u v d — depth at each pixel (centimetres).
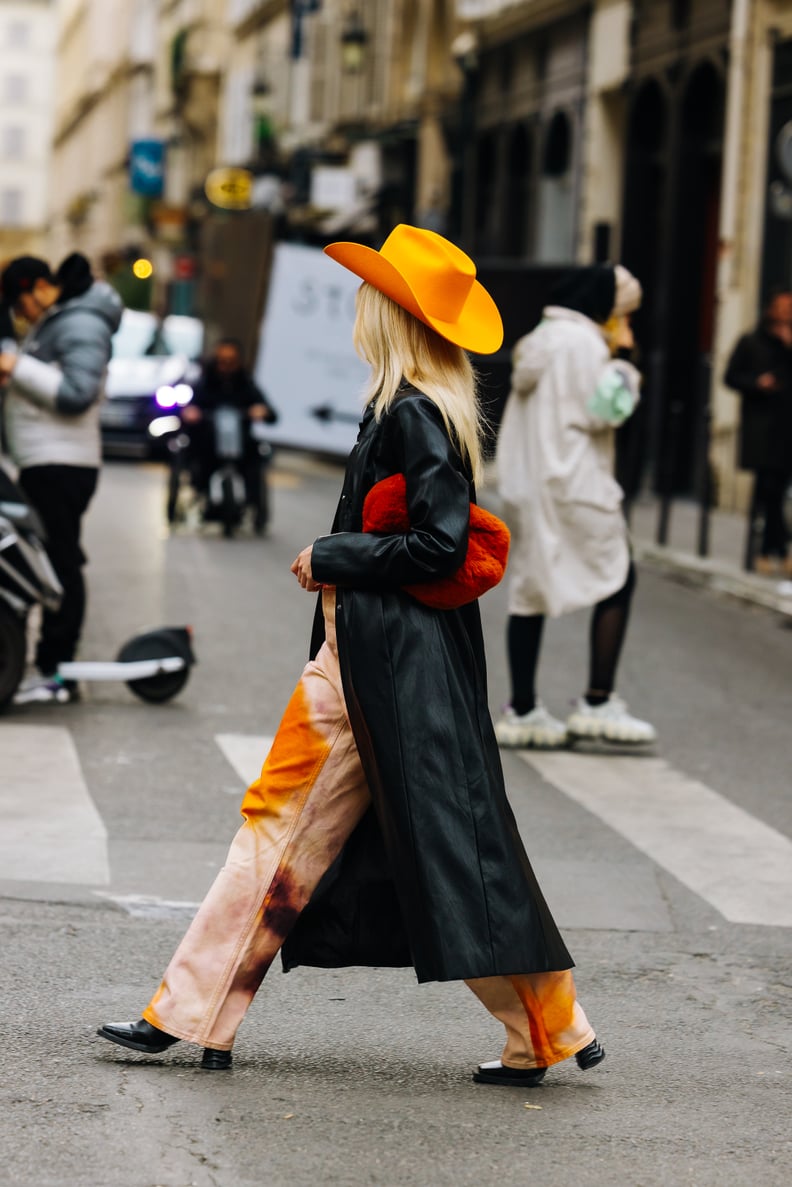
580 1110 509
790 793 962
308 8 4994
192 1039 514
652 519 2319
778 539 1805
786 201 1844
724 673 1319
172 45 6994
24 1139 464
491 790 494
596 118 3062
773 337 1772
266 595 1561
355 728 492
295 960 510
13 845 764
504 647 1376
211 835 804
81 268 1051
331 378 3031
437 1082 526
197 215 6116
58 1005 576
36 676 1084
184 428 2031
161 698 1098
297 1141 473
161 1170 449
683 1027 595
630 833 855
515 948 487
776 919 730
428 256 493
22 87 14188
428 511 480
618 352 1009
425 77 4022
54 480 1047
